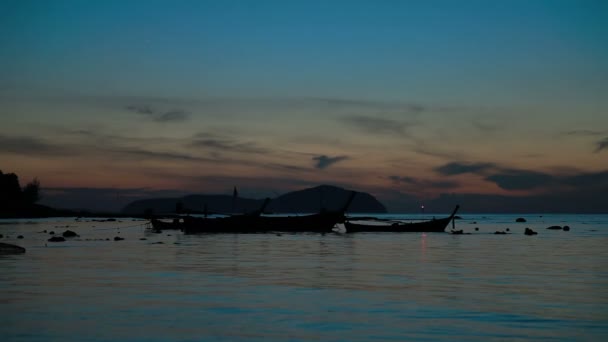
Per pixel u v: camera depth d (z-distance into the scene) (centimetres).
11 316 1895
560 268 3481
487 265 3647
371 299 2247
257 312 1977
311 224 8969
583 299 2267
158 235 8281
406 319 1878
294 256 4312
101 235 8312
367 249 5194
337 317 1903
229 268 3388
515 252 4912
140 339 1605
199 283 2689
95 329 1717
